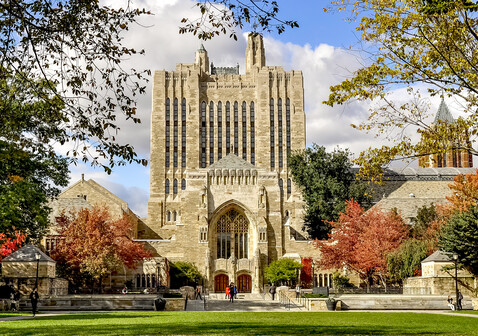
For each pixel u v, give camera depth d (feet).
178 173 500.74
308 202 411.13
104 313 174.70
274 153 505.66
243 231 366.63
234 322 125.49
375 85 93.66
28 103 85.76
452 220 224.94
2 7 65.05
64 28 67.10
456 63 89.71
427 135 95.45
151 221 485.15
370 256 275.39
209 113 515.91
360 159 98.12
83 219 276.82
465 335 95.45
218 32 63.67
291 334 95.09
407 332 100.17
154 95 510.58
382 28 90.27
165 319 137.80
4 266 222.28
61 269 271.08
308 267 348.38
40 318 144.15
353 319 136.98
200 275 349.82
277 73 517.96
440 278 224.33
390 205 358.43
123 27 68.95
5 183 187.32
